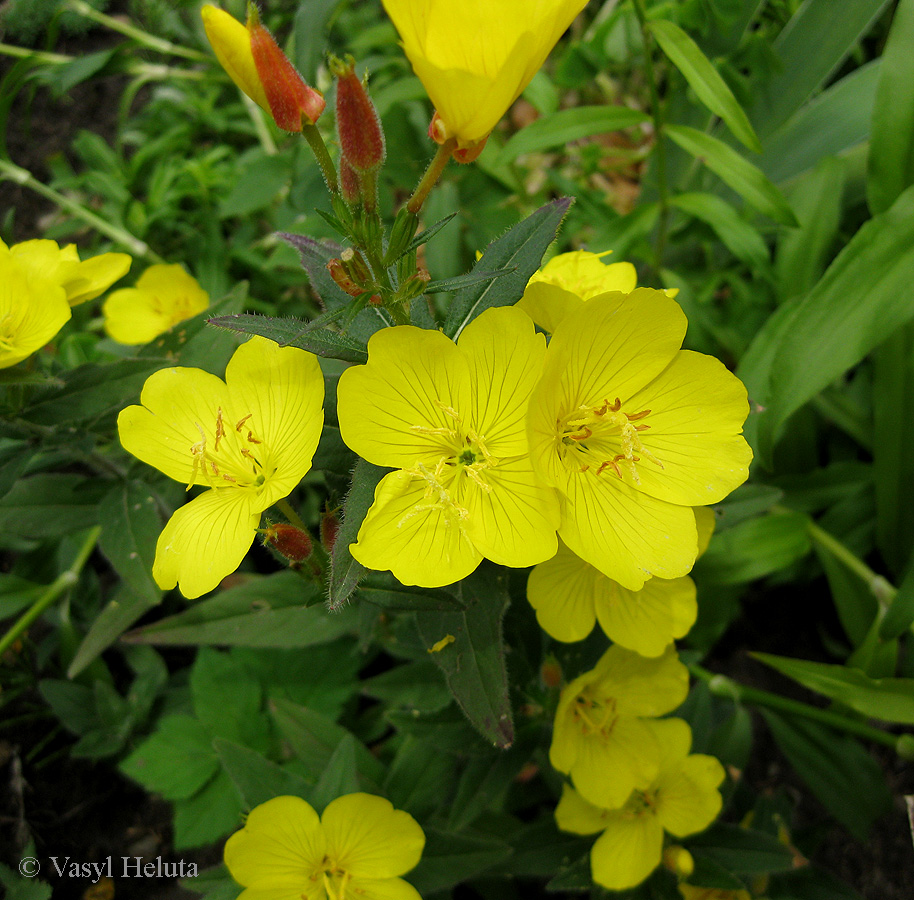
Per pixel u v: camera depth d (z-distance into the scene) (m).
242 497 0.18
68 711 0.30
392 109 0.39
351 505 0.17
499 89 0.14
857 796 0.29
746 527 0.31
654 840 0.22
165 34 0.50
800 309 0.26
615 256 0.31
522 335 0.16
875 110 0.27
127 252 0.40
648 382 0.17
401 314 0.17
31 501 0.28
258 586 0.27
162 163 0.41
